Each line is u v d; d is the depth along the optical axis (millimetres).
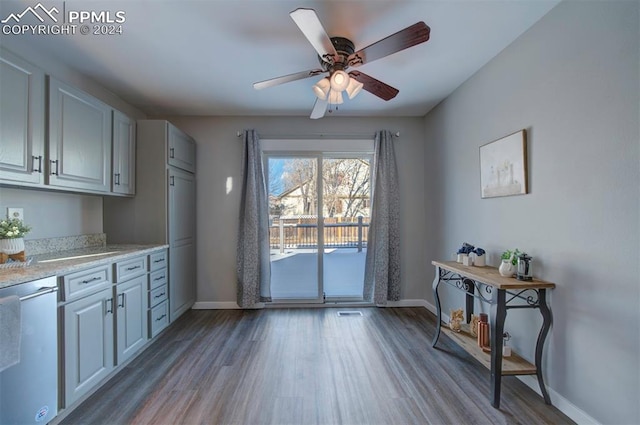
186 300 3314
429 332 2922
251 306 3525
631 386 1386
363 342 2691
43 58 2184
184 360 2367
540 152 1886
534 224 1939
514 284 1772
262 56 2260
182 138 3197
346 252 3814
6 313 1317
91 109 2270
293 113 3559
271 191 3756
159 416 1723
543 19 1841
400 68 2492
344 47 1984
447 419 1698
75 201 2506
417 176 3730
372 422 1681
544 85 1845
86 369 1823
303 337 2797
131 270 2293
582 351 1614
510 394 1928
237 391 1961
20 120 1728
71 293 1714
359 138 3678
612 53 1448
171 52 2195
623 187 1409
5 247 1703
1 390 1343
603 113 1494
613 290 1457
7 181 1659
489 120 2391
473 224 2648
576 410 1652
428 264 3652
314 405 1823
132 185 2779
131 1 1658
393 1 1684
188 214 3385
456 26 1922
